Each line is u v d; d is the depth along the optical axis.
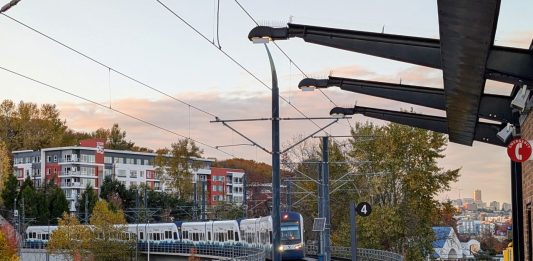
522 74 11.37
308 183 76.31
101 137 167.12
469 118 15.98
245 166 169.12
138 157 149.88
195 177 121.00
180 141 119.12
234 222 64.38
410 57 13.48
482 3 7.47
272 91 24.33
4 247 57.97
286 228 48.91
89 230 76.50
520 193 19.22
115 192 114.00
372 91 20.12
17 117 142.75
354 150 61.59
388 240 58.78
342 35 14.08
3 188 104.12
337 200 71.38
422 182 57.53
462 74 11.08
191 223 72.94
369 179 59.53
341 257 54.66
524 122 15.97
